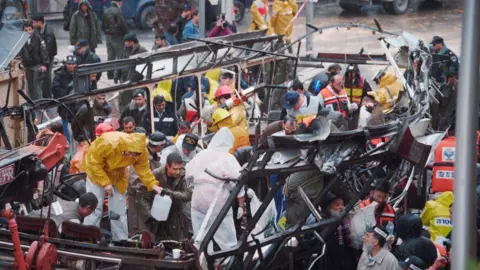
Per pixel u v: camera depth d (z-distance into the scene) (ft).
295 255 43.39
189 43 69.00
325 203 43.68
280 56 69.00
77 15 87.35
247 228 40.75
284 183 43.80
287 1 94.43
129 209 46.42
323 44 103.14
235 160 43.88
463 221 25.44
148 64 60.85
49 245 36.86
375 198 44.91
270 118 64.03
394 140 42.52
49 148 38.50
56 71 71.72
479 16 25.70
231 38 71.41
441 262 40.22
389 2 119.14
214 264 41.96
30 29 73.61
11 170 34.88
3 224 40.83
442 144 52.54
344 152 41.04
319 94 62.49
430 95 60.64
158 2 90.48
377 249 40.63
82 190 48.34
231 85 66.90
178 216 45.57
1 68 42.68
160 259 38.14
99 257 38.32
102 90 57.36
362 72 88.02
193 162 43.93
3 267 37.58
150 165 48.01
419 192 52.39
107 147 44.60
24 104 50.70
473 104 25.70
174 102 64.85
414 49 64.34
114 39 88.63
